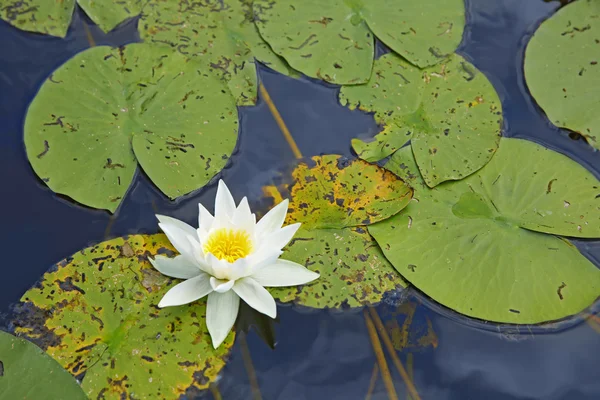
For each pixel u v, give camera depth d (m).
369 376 1.40
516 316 1.50
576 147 1.90
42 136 1.68
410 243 1.62
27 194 1.61
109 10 2.06
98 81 1.83
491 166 1.81
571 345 1.48
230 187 1.72
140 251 1.52
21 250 1.51
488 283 1.55
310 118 1.91
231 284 1.39
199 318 1.42
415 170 1.79
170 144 1.73
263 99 1.95
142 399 1.27
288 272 1.50
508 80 2.07
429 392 1.39
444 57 2.07
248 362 1.38
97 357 1.32
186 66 1.92
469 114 1.94
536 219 1.69
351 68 2.01
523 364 1.45
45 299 1.40
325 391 1.36
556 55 2.10
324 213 1.67
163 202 1.65
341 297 1.51
